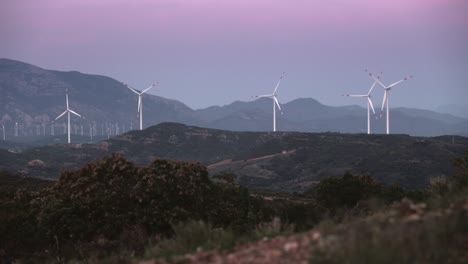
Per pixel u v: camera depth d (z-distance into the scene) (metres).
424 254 15.45
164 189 46.34
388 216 19.75
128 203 45.84
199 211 46.53
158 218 44.12
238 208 49.22
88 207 44.75
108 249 38.38
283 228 25.02
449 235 16.41
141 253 34.00
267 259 17.39
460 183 30.45
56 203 44.38
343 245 16.30
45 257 39.31
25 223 43.69
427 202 22.23
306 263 16.16
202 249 22.41
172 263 20.12
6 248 41.34
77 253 37.91
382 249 15.55
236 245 22.17
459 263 14.73
